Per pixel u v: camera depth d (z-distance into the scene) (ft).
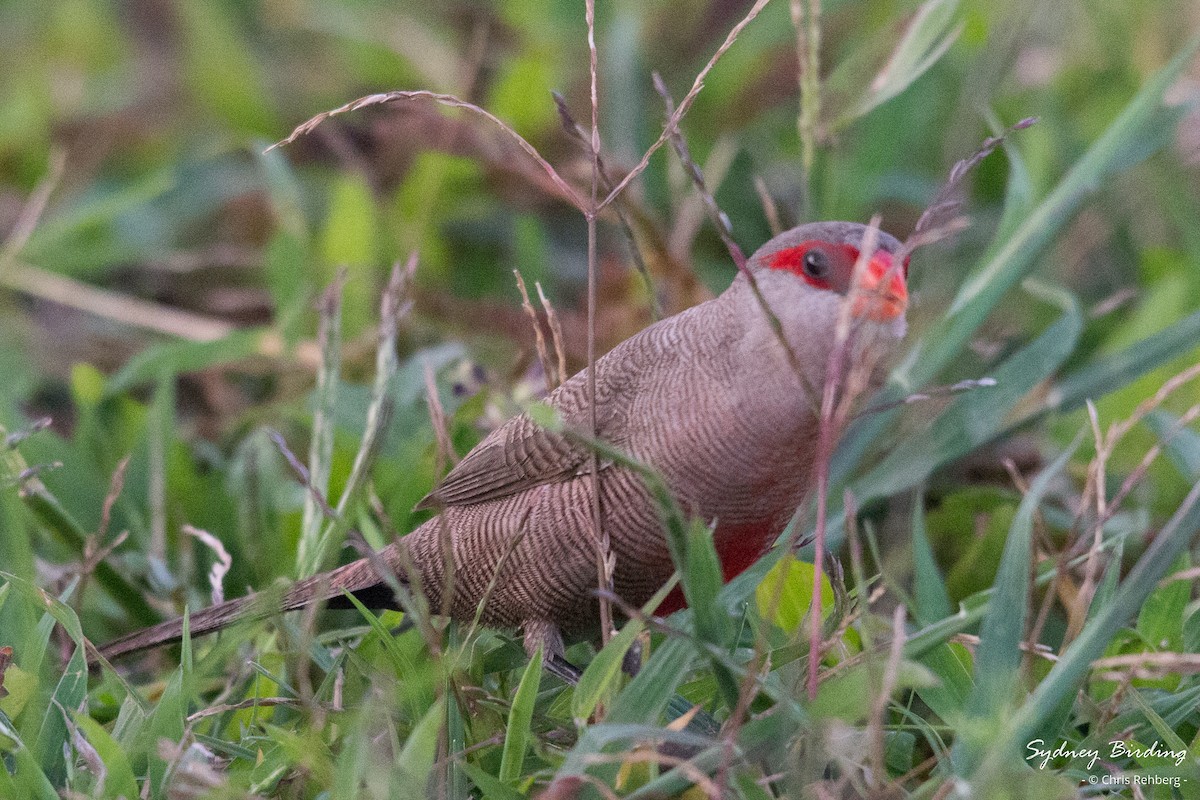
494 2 44.75
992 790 17.22
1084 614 21.39
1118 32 42.50
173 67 48.67
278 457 29.81
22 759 18.34
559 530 22.41
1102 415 30.99
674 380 21.93
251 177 43.04
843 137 34.91
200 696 24.18
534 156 20.66
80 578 23.94
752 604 22.66
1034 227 29.27
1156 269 36.50
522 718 19.19
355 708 19.79
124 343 37.37
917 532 22.90
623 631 18.88
